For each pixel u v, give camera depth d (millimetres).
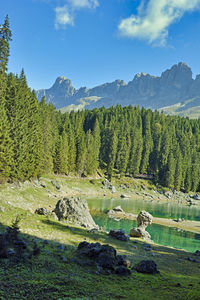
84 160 113688
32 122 65500
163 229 53062
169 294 12898
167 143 148750
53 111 108062
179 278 17422
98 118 175375
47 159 83312
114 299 10633
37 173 69938
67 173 104438
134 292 12289
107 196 98375
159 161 145500
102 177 123375
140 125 173875
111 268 15656
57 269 13078
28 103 65750
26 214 27766
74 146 107562
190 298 12555
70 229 27234
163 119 196250
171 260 24109
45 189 68438
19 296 8945
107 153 137625
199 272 20875
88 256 16781
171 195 123562
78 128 128000
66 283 11344
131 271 16750
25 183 61250
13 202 42406
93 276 13445
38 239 18891
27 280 10609
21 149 55969
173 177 133625
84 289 11094
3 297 8609
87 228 33094
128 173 140875
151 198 112375
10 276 10594
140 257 22438
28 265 12516
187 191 135375
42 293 9641
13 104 55438
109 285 12594
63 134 104375
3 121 48625
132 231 37281
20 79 67688
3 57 44625
